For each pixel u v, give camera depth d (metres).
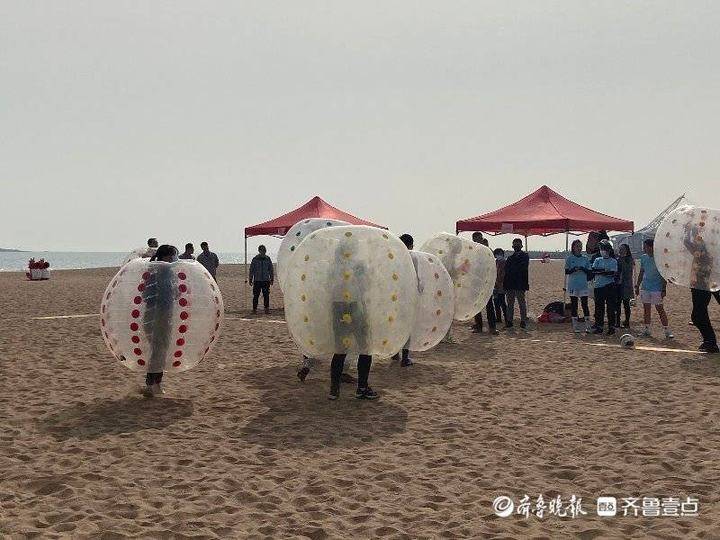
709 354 10.12
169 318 6.83
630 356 10.05
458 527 3.99
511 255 13.80
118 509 4.22
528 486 4.71
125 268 7.01
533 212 15.86
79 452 5.44
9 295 23.58
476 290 11.85
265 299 16.91
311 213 17.30
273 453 5.44
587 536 3.88
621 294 13.55
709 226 10.18
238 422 6.43
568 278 13.34
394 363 9.57
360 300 6.64
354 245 6.69
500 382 8.29
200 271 7.14
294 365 9.47
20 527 3.88
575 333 13.01
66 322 14.55
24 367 9.00
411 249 8.91
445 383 8.24
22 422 6.31
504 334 13.02
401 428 6.22
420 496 4.50
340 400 7.31
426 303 8.83
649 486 4.70
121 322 6.83
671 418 6.46
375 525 3.99
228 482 4.74
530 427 6.24
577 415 6.67
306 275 6.72
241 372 8.93
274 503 4.37
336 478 4.83
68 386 7.90
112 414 6.66
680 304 18.84
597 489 4.65
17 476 4.82
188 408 6.95
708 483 4.72
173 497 4.45
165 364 7.09
